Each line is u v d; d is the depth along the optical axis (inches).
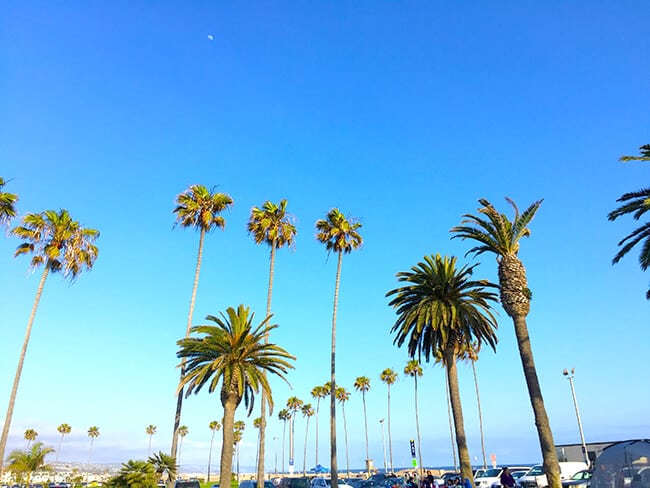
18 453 1750.7
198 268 1667.1
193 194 1737.2
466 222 1180.5
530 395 1001.5
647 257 935.0
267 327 1390.3
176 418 1470.2
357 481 1865.2
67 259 1517.0
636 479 609.6
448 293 1322.6
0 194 1348.4
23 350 1417.3
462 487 1163.3
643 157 877.8
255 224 1852.9
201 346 1321.4
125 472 1289.4
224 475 1210.6
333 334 1734.7
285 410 5565.9
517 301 1076.5
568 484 936.9
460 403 1263.5
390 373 3850.9
